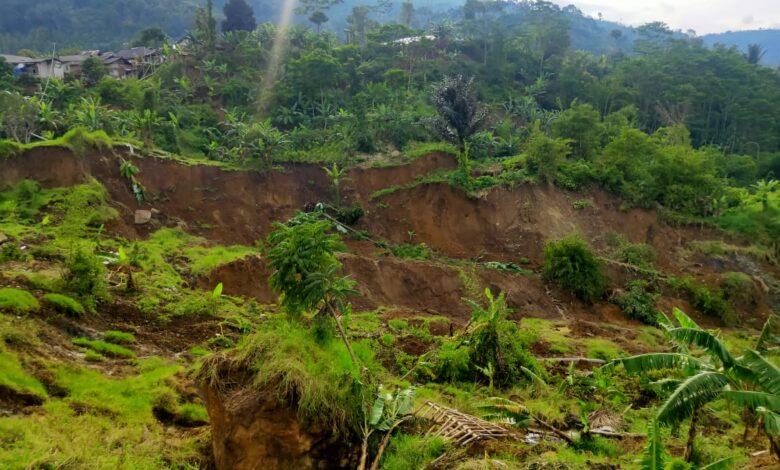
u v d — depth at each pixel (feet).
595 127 117.39
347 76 157.38
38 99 134.51
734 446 36.70
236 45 179.63
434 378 47.21
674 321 80.79
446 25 235.81
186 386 35.86
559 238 95.71
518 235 95.61
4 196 68.54
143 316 48.49
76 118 113.60
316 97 146.00
